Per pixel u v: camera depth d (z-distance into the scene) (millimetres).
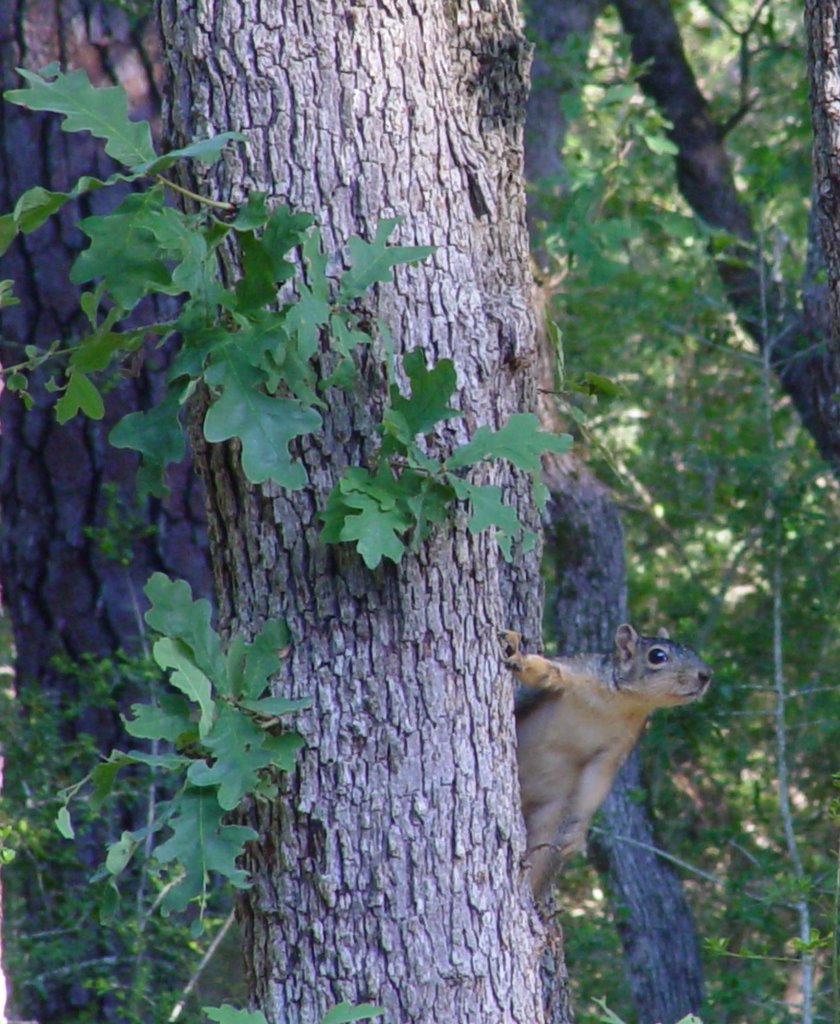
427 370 7523
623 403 21734
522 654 10234
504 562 10359
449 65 8383
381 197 7883
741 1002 14883
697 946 15766
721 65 26828
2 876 14016
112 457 15695
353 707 7809
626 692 10508
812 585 18703
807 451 20844
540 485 9188
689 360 23016
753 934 16828
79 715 14578
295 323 7266
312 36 7832
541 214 20281
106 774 7641
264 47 7824
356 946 7809
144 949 13234
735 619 20188
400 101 7965
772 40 21328
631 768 16438
